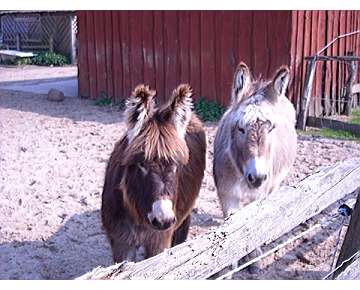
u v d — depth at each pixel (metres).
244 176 2.81
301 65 7.11
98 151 5.78
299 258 3.29
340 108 7.82
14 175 4.88
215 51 7.77
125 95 9.17
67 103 9.30
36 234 3.60
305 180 2.55
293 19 6.86
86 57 9.73
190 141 2.85
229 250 1.92
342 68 7.88
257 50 7.30
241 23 7.41
